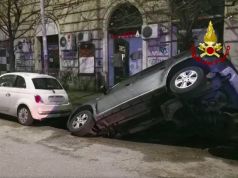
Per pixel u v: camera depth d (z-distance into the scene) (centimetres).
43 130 718
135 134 651
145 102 579
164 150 562
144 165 480
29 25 1566
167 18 1030
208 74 523
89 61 1352
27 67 1669
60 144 599
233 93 522
